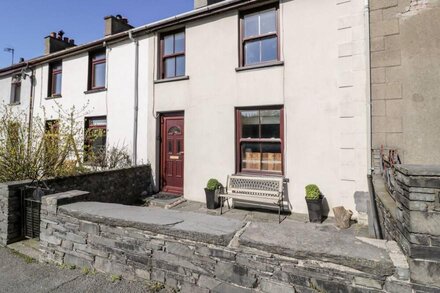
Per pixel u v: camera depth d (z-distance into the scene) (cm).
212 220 310
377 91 543
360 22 565
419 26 515
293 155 627
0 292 306
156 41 841
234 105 701
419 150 511
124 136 895
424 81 510
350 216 543
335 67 588
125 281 312
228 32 716
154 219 314
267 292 237
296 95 627
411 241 186
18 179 591
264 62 671
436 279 178
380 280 197
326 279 214
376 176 514
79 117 1006
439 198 179
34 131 681
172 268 288
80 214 353
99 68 1001
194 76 765
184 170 775
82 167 773
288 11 643
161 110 821
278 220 577
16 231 477
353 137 565
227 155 708
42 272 352
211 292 263
